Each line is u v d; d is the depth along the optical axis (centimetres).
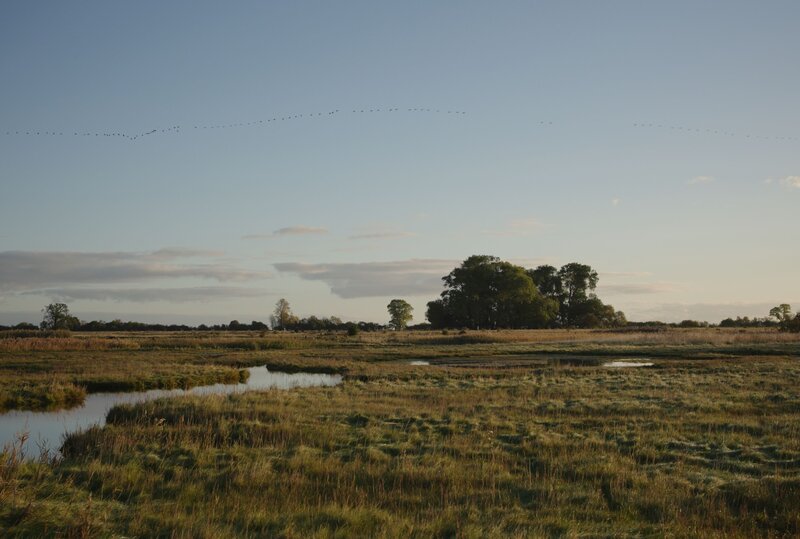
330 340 7394
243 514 1056
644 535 977
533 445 1556
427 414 1994
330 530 980
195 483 1259
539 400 2328
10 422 2192
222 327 13588
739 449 1498
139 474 1305
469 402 2267
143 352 5194
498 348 6034
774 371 3297
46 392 2684
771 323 13688
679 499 1139
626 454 1488
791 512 1052
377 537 932
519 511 1084
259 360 4594
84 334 9331
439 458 1426
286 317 14112
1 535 925
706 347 5556
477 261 13288
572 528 988
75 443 1650
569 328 13700
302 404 2192
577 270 14762
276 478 1281
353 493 1194
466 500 1142
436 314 13725
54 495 1146
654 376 3175
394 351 5678
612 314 15025
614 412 2030
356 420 1914
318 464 1373
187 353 5184
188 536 923
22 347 5175
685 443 1553
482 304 13025
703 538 945
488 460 1435
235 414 1948
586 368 3731
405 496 1175
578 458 1423
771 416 1939
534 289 12975
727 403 2175
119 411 2109
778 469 1325
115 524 1002
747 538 955
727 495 1176
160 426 1750
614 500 1152
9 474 1223
